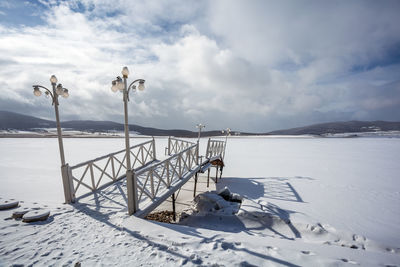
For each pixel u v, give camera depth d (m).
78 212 4.22
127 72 3.79
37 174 11.23
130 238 3.18
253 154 22.48
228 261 2.55
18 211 3.91
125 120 3.95
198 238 3.18
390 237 4.70
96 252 2.78
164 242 3.04
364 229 5.12
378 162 17.05
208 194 6.96
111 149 24.48
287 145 34.78
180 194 9.04
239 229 5.15
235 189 9.08
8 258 2.58
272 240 3.30
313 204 6.95
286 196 7.90
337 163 16.59
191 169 7.69
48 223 3.66
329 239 4.61
